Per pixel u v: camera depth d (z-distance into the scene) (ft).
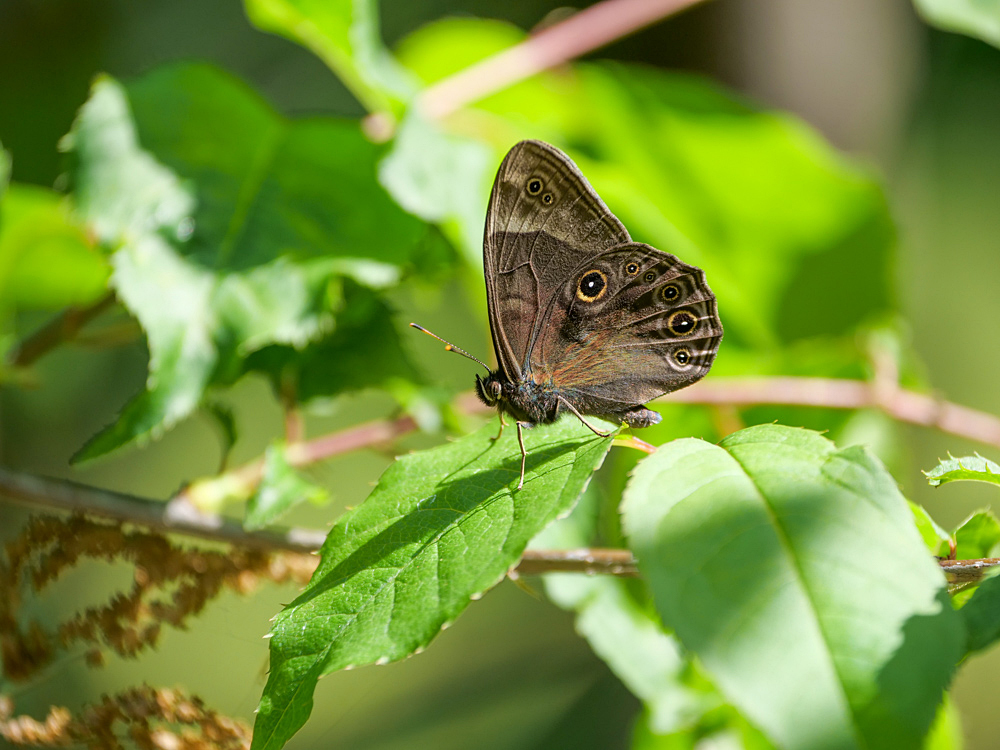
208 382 1.47
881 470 1.34
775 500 1.34
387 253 1.51
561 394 1.47
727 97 1.62
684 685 1.57
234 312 1.48
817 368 1.63
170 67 1.54
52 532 1.47
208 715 1.42
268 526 1.51
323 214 1.51
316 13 1.54
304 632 1.35
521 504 1.36
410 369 1.56
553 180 1.45
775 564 1.32
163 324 1.47
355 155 1.54
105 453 1.46
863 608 1.31
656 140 1.64
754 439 1.36
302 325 1.49
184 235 1.50
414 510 1.38
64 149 1.51
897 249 1.65
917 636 1.31
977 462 1.38
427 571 1.35
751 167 1.64
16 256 1.58
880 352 1.62
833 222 1.65
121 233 1.49
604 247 1.46
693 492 1.34
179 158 1.51
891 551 1.32
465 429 1.56
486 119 1.60
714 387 1.59
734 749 1.58
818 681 1.30
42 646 1.46
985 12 1.55
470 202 1.54
